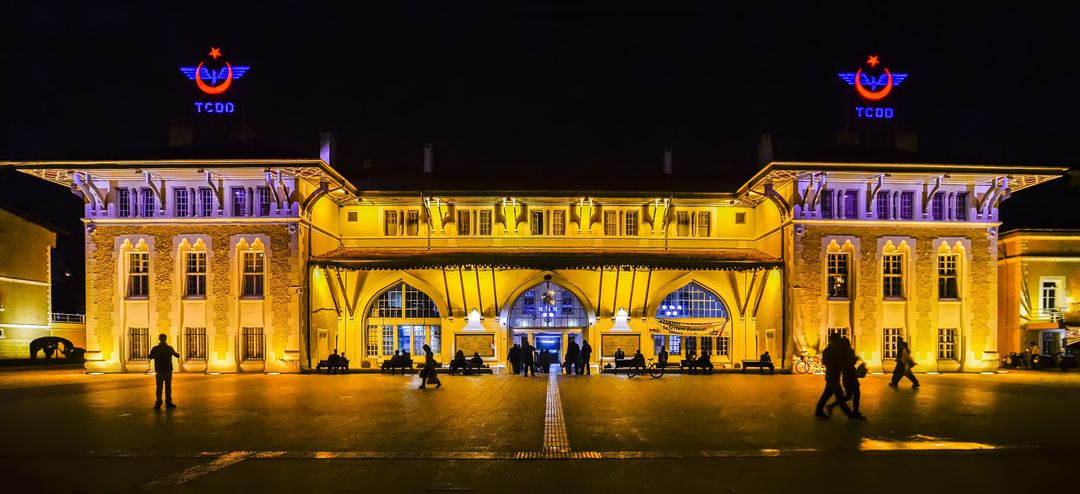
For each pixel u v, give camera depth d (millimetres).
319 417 17328
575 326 41750
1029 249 42219
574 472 10836
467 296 41188
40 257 49000
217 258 36125
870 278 36625
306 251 36688
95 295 36406
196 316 36125
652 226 42031
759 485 9969
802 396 22922
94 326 36312
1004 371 38094
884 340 36688
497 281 41250
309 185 37344
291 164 34125
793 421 16484
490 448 12883
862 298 36469
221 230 36156
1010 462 11547
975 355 36969
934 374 35594
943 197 37500
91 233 36469
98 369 36094
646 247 41938
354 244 42031
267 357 35656
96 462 11641
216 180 36219
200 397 22641
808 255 36344
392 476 10586
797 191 36438
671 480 10289
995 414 17859
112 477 10539
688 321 41438
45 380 30875
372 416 17531
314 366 36875
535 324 41781
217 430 15117
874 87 40812
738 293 41125
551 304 41844
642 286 41250
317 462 11617
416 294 41750
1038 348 41938
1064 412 18281
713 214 42438
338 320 40906
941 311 36969
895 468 11078
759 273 40500
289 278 35781
